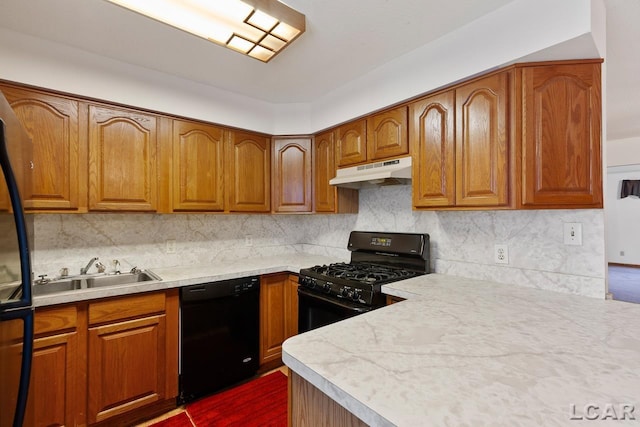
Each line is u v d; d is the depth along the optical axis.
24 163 1.16
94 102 1.90
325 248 3.04
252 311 2.30
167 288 1.90
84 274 2.07
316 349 0.91
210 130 2.39
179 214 2.37
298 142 2.76
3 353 0.86
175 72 2.13
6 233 0.90
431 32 1.65
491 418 0.60
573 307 1.30
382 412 0.63
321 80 2.28
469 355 0.87
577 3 1.22
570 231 1.53
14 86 1.66
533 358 0.85
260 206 2.68
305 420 0.91
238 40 1.63
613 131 4.30
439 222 2.09
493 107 1.51
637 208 6.97
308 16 1.51
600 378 0.75
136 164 2.04
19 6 1.43
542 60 1.40
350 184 2.38
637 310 1.26
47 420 1.52
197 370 2.01
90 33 1.66
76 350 1.61
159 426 1.80
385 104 2.03
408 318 1.17
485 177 1.54
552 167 1.40
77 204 1.84
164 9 1.38
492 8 1.46
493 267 1.81
